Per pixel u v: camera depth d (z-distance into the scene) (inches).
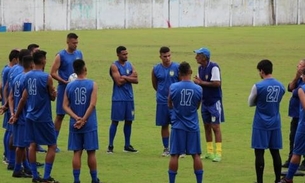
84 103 1416.1
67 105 1427.2
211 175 1558.8
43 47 4347.9
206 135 1738.4
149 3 6491.1
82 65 1424.7
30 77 1451.8
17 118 1488.7
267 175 1569.9
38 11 6033.5
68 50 1758.1
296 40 4980.3
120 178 1525.6
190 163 1691.7
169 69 1765.5
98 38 5152.6
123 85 1809.8
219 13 6791.3
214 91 1706.4
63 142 1931.6
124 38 5162.4
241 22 6875.0
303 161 1594.5
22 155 1509.6
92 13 6269.7
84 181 1498.5
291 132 1587.1
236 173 1581.0
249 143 1939.0
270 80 1428.4
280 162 1443.2
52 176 1544.0
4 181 1485.0
